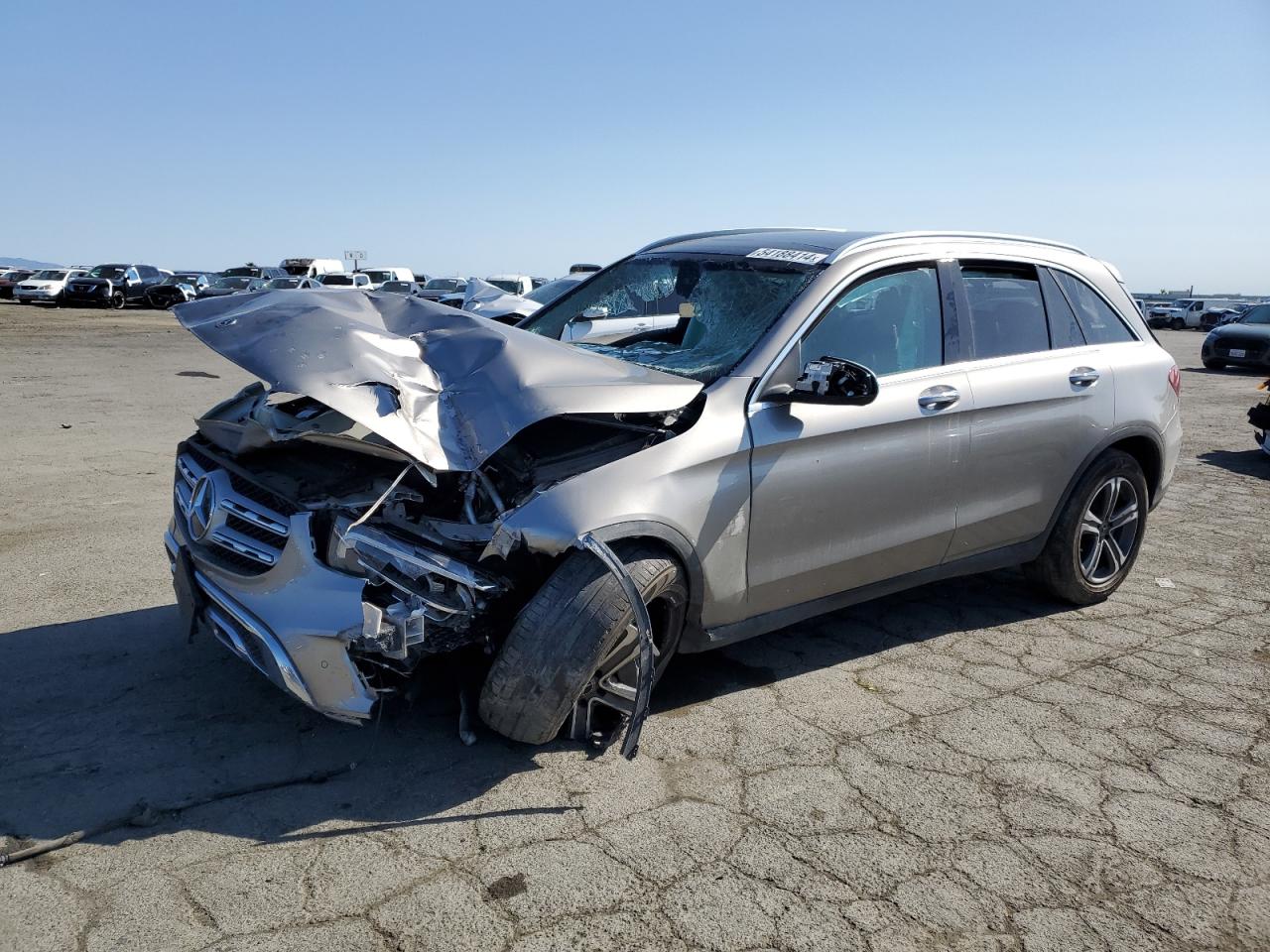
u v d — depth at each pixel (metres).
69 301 38.34
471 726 3.52
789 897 2.69
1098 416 4.75
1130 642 4.68
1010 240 4.78
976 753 3.55
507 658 3.12
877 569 4.09
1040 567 4.95
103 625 4.40
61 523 6.12
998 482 4.39
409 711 3.67
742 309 4.04
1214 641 4.71
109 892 2.60
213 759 3.29
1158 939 2.60
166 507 6.60
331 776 3.22
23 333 24.17
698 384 3.60
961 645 4.58
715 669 4.20
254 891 2.63
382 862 2.78
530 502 3.12
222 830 2.89
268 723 3.54
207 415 4.11
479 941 2.47
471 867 2.77
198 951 2.39
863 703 3.92
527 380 3.30
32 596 4.75
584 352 3.75
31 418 10.58
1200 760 3.56
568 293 4.99
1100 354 4.89
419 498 3.24
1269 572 5.84
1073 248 5.10
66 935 2.43
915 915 2.65
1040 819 3.14
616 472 3.25
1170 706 3.99
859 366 3.51
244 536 3.34
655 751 3.47
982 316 4.46
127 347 21.45
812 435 3.69
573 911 2.59
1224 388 16.78
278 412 3.63
